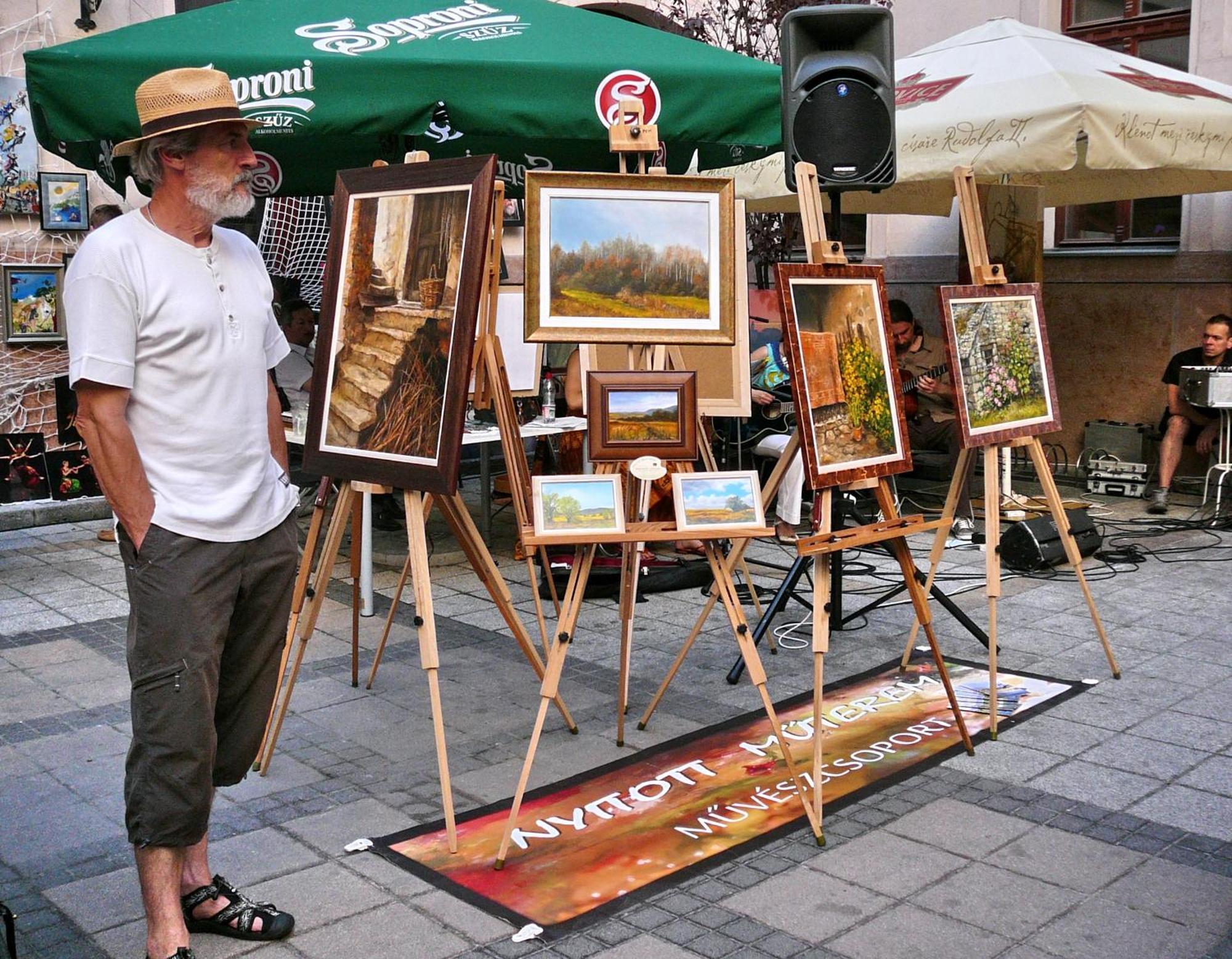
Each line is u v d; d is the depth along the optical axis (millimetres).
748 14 9156
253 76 4285
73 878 3193
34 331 7672
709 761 3920
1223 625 5406
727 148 6055
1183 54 9008
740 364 5113
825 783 3729
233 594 2773
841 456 3723
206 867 2963
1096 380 9336
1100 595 5941
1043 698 4469
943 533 4762
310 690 4648
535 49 4574
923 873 3160
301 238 8047
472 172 3244
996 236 6402
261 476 2859
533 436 6570
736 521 3457
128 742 4141
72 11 7672
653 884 3109
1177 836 3361
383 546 7004
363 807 3605
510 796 3666
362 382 3514
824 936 2855
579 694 4578
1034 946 2799
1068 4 9500
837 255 3869
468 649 5184
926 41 10133
